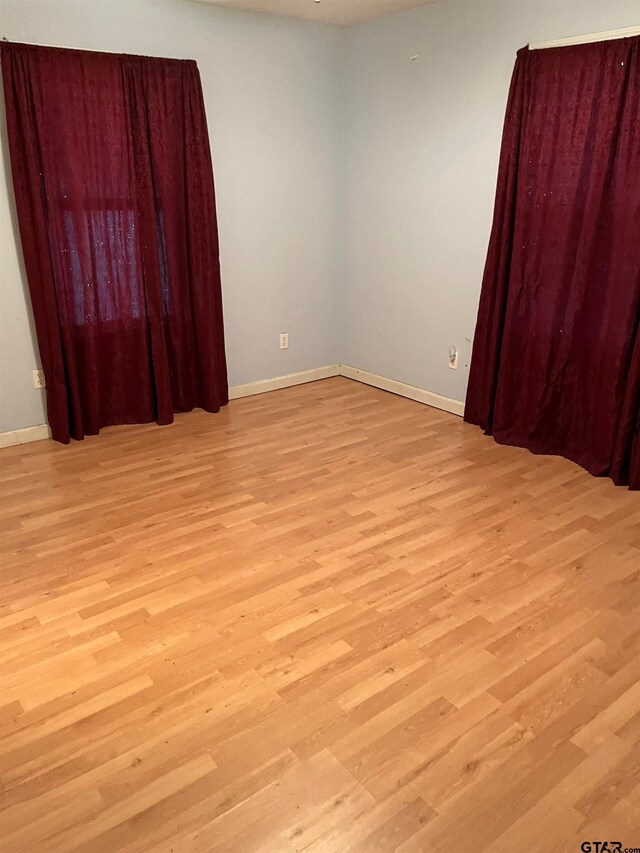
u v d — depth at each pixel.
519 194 3.23
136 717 1.76
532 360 3.38
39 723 1.74
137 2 3.34
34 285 3.31
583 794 1.54
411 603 2.23
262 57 3.86
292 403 4.29
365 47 4.03
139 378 3.79
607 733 1.71
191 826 1.46
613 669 1.94
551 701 1.82
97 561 2.48
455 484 3.11
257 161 4.02
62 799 1.53
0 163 3.16
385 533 2.67
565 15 2.97
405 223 4.08
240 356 4.33
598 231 2.99
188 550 2.55
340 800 1.52
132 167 3.45
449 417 4.02
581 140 2.96
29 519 2.78
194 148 3.61
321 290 4.62
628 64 2.74
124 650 2.02
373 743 1.68
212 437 3.69
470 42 3.41
